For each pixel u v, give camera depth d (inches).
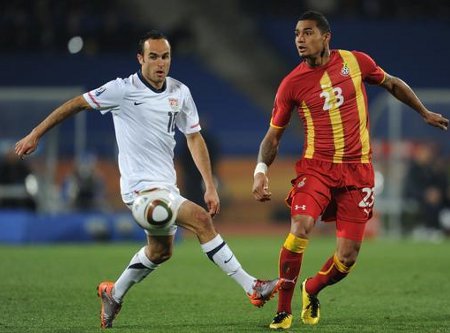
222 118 3806.6
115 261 1876.2
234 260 940.0
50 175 2832.2
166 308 1157.1
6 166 2674.7
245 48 4146.2
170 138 958.4
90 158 2935.5
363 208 1000.2
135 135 948.0
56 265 1766.7
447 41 3863.2
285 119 1008.9
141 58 950.4
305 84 990.4
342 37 3880.4
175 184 964.0
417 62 3826.3
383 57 3838.6
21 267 1713.8
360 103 998.4
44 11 3978.8
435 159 2908.5
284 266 964.6
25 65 3789.4
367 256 2092.8
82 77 3786.9
